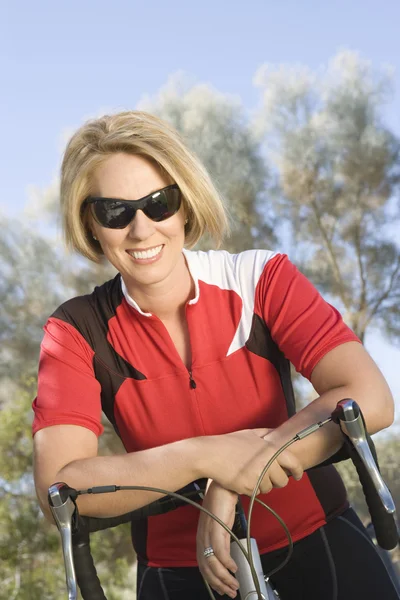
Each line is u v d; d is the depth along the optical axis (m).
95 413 1.33
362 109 12.44
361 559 1.36
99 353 1.39
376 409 1.17
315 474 1.40
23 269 11.07
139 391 1.38
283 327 1.33
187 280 1.40
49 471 1.23
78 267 11.28
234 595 1.08
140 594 1.46
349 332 1.26
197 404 1.38
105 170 1.29
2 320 10.95
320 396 1.20
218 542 1.07
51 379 1.34
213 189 1.36
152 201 1.28
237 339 1.38
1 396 10.66
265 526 1.38
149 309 1.39
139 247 1.29
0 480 9.24
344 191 12.32
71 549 0.92
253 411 1.38
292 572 1.40
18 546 8.79
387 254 12.20
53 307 11.12
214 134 12.23
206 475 1.11
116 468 1.14
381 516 0.98
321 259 12.45
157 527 1.42
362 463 0.96
